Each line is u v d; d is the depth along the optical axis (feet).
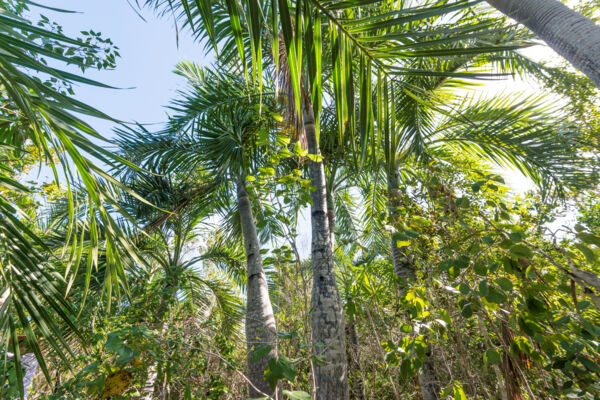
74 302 10.58
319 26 4.58
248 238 15.99
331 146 15.65
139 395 6.09
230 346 11.28
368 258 8.33
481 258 5.73
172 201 17.34
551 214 11.30
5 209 5.66
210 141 15.42
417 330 5.55
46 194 11.17
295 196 8.18
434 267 7.27
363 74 5.24
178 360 6.77
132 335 5.33
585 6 8.81
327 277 9.61
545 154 11.61
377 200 16.01
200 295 17.49
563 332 5.00
